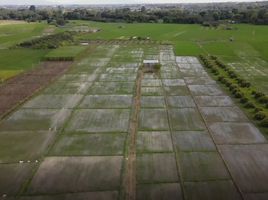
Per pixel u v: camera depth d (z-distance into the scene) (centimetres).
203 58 5509
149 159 2227
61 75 4534
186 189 1894
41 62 5403
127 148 2381
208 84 4041
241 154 2281
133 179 1994
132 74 4581
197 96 3572
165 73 4656
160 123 2836
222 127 2734
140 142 2478
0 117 2983
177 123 2833
